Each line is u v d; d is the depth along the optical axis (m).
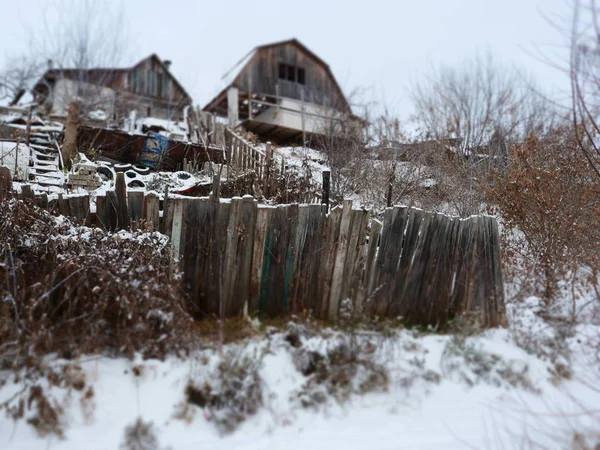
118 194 5.28
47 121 14.25
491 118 11.72
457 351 4.87
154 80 22.70
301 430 3.89
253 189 7.76
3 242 4.71
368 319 5.14
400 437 3.94
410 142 11.09
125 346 4.23
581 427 4.14
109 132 10.21
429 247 5.55
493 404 4.42
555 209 6.86
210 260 5.07
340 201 7.97
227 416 3.85
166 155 10.16
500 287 5.58
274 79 19.25
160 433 3.65
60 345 4.20
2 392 3.81
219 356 4.33
